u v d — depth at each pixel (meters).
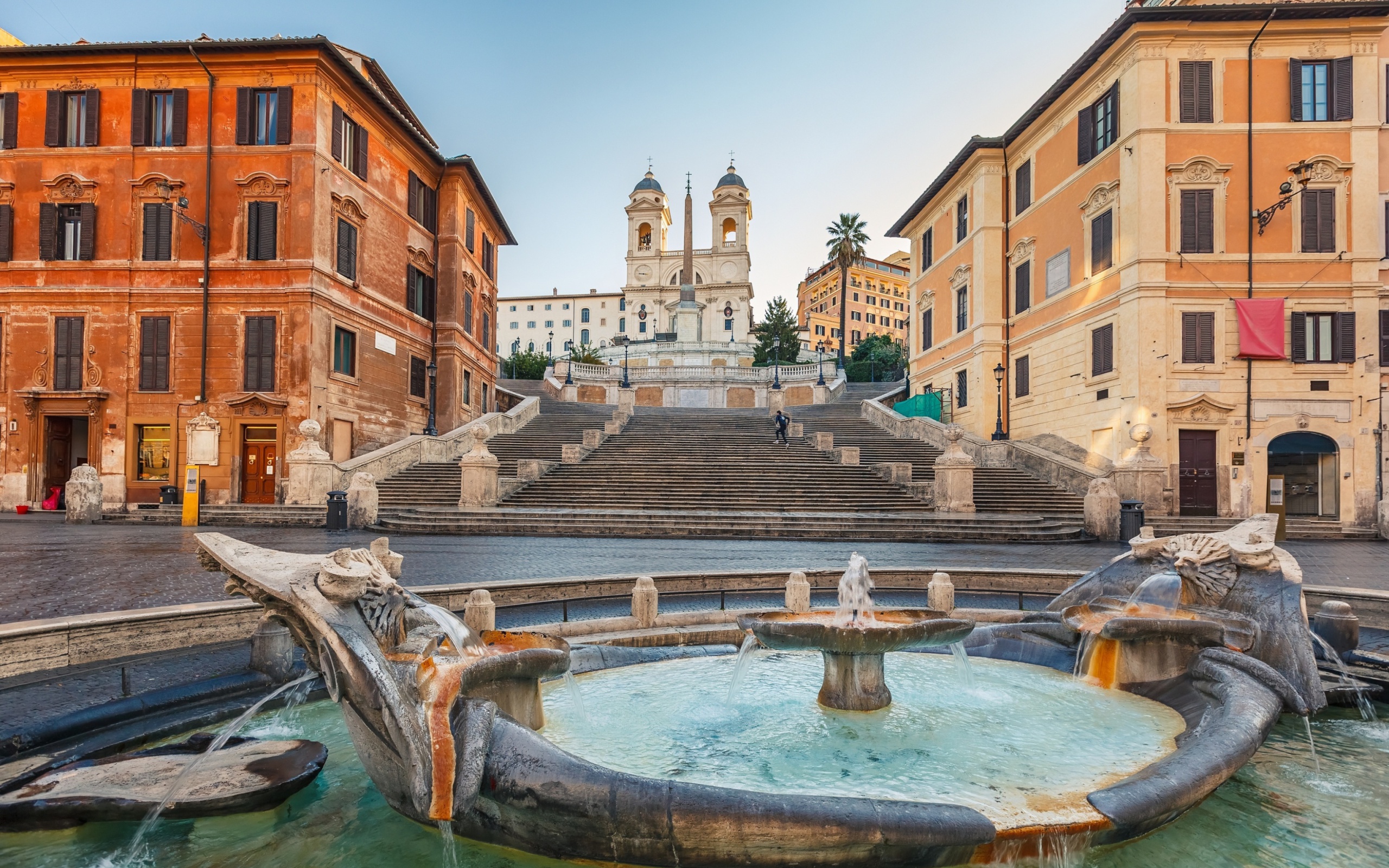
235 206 26.12
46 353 26.23
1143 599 7.17
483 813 3.92
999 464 26.25
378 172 30.08
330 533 19.12
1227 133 23.33
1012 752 5.16
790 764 4.92
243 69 26.22
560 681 6.88
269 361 25.73
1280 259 23.08
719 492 23.58
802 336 116.69
